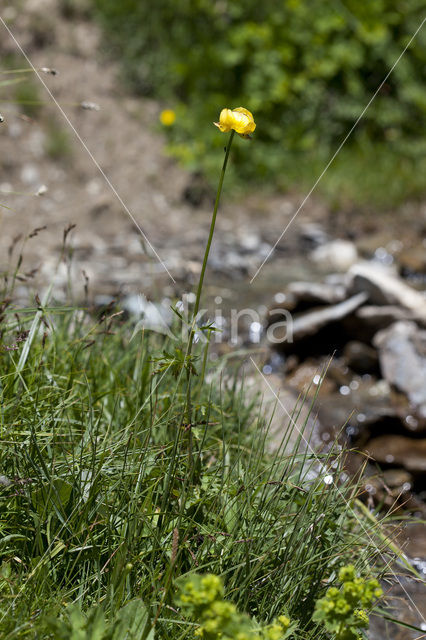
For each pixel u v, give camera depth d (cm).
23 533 213
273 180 839
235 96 892
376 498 337
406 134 903
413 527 319
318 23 910
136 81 891
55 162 765
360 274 513
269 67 889
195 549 216
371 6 927
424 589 275
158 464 229
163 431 254
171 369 295
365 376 480
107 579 207
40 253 617
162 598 185
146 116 852
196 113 867
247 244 693
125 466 222
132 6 944
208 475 236
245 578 204
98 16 930
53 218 700
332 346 506
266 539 220
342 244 691
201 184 802
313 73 899
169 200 772
